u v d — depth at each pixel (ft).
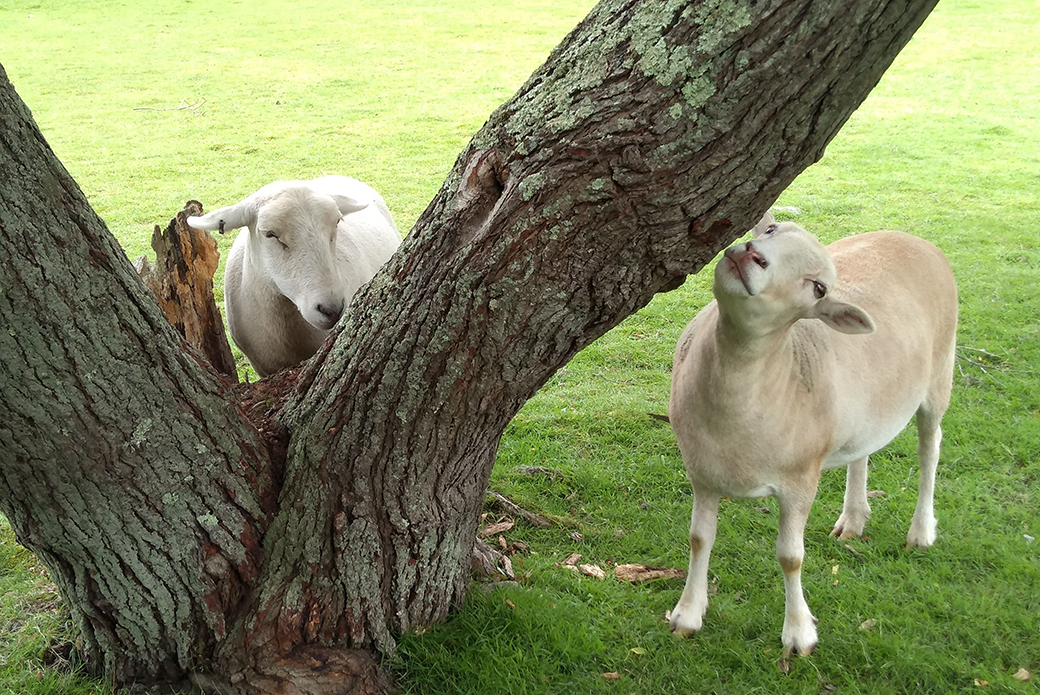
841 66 6.59
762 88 6.69
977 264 24.54
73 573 9.40
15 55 56.75
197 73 52.65
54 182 7.72
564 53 7.64
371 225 17.46
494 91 48.21
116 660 10.20
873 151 37.29
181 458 9.14
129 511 8.95
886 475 15.35
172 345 8.98
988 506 14.37
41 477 8.39
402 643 10.72
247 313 15.80
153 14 71.67
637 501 14.79
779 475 10.84
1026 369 18.67
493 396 9.20
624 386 18.86
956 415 16.98
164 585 9.52
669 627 11.73
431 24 66.85
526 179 7.66
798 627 11.35
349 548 9.95
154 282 13.30
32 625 11.32
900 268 12.75
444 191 8.66
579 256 7.88
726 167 7.14
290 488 9.96
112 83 50.21
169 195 31.65
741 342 9.73
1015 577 12.71
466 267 8.26
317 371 10.05
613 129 7.13
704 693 10.79
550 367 9.01
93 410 8.29
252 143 38.81
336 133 40.52
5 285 7.43
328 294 14.02
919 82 49.06
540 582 12.46
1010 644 11.57
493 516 14.10
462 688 10.48
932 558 13.19
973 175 33.55
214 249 13.94
